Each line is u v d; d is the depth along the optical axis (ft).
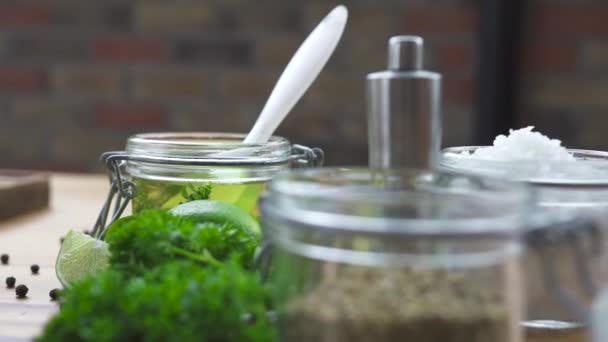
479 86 4.18
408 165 1.51
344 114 4.40
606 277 1.55
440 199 1.40
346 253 1.35
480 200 1.36
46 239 2.37
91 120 4.58
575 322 1.60
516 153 1.70
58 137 4.62
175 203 1.90
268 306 1.51
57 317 1.39
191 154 1.89
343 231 1.32
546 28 4.20
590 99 4.20
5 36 4.58
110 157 1.92
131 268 1.59
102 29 4.52
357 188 1.46
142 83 4.52
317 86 4.40
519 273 1.41
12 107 4.62
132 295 1.39
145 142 1.91
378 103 1.52
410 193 1.45
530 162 1.60
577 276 1.56
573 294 1.57
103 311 1.39
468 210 1.34
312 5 4.37
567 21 4.18
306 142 4.44
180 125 4.52
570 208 1.59
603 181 1.59
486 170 1.62
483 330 1.35
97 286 1.41
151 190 1.92
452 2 4.24
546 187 1.59
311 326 1.37
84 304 1.39
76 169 4.62
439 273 1.37
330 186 1.45
